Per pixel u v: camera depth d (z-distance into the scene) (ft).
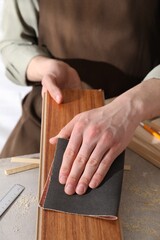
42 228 2.11
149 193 2.49
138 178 2.58
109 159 2.28
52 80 2.91
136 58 3.50
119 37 3.37
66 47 3.51
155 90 2.64
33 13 3.51
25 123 3.62
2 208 2.38
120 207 2.41
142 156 2.70
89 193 2.21
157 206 2.43
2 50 3.60
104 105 2.67
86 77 3.62
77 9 3.28
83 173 2.24
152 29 3.39
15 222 2.32
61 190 2.22
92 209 2.16
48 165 2.38
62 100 2.73
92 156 2.27
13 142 3.59
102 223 2.15
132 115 2.49
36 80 3.48
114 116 2.46
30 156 2.72
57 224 2.13
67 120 2.61
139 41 3.41
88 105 2.71
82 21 3.33
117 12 3.26
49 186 2.23
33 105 3.67
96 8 3.25
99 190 2.22
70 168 2.27
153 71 2.85
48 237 2.08
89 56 3.51
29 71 3.40
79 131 2.37
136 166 2.65
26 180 2.55
